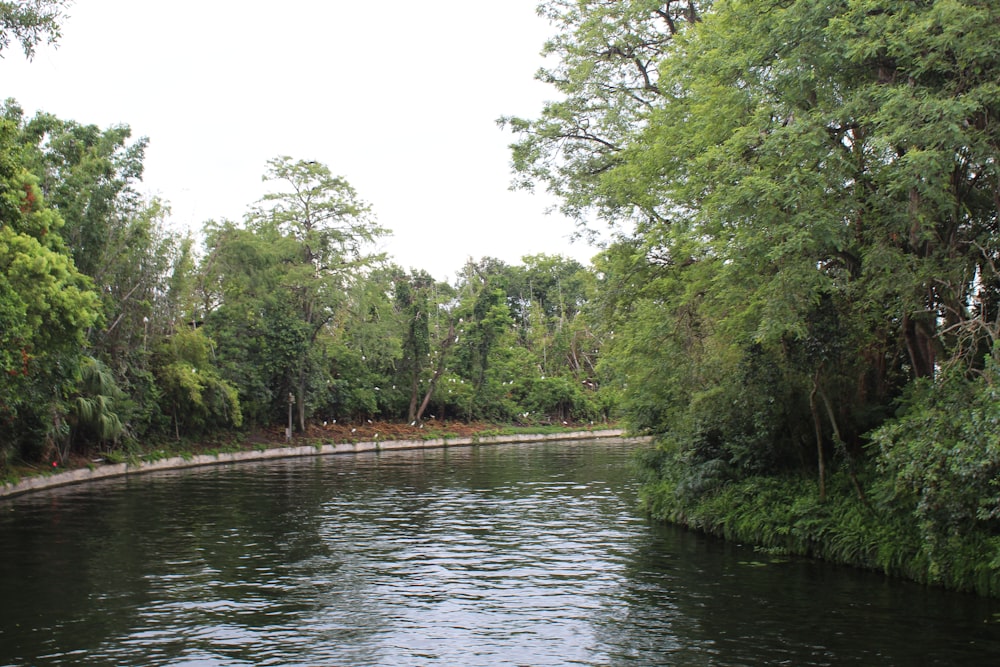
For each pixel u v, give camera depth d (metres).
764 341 16.14
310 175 55.06
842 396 18.03
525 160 25.14
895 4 12.80
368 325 59.59
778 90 14.45
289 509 24.53
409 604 13.31
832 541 16.28
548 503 26.11
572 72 23.50
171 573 15.50
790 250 12.94
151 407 38.91
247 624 12.09
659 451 24.80
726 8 15.59
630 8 22.03
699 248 16.83
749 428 19.41
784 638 11.33
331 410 59.56
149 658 10.48
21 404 27.41
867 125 13.88
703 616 12.52
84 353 33.06
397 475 35.88
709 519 19.89
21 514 23.19
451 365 72.25
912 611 12.55
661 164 18.38
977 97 11.97
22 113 28.89
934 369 15.52
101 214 32.53
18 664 10.23
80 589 14.16
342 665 10.28
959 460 11.13
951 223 14.15
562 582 14.89
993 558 12.87
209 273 47.62
